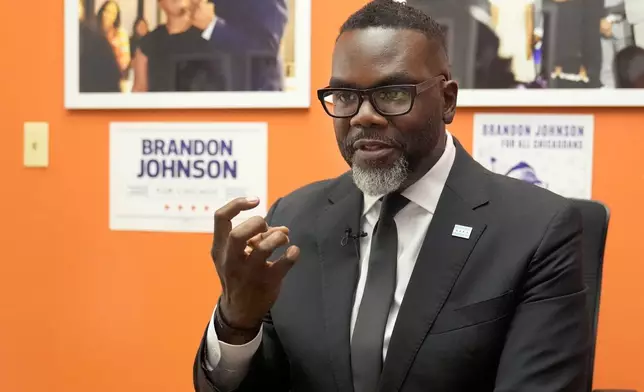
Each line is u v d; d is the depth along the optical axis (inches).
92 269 70.6
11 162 71.6
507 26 59.4
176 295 68.9
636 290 59.3
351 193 40.4
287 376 39.6
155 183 68.6
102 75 68.2
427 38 34.5
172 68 66.6
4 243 72.2
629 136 58.8
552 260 33.8
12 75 71.0
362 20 35.0
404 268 36.2
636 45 57.3
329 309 36.4
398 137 33.8
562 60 58.7
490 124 60.9
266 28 64.2
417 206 37.0
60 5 69.4
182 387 69.4
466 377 32.9
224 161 66.7
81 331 71.3
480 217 35.8
